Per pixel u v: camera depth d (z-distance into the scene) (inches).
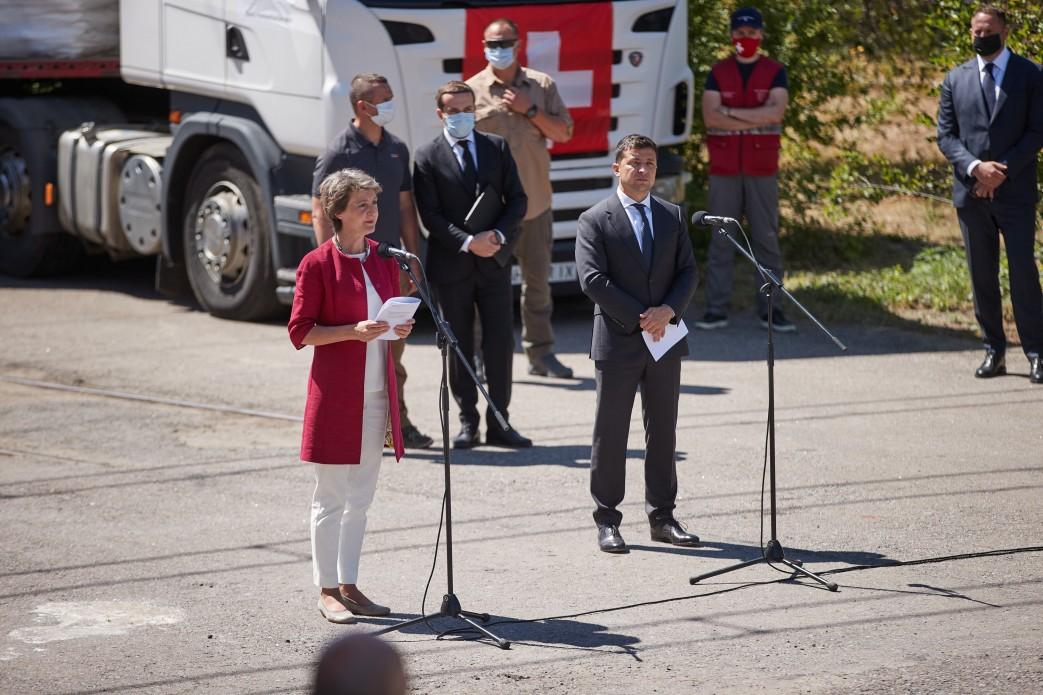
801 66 1291.8
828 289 1179.9
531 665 479.2
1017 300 906.7
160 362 999.6
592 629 515.5
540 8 1011.9
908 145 1565.0
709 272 1088.2
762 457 756.6
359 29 981.2
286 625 529.0
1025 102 884.0
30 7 1240.2
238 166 1101.1
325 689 156.9
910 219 1469.0
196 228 1143.6
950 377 930.1
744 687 453.1
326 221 759.1
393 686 157.1
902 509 662.5
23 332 1099.3
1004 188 893.2
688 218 1310.3
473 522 658.2
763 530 637.9
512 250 782.5
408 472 744.3
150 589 573.3
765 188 1065.5
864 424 818.2
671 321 613.3
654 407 617.6
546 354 952.9
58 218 1286.9
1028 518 645.3
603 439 616.1
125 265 1425.9
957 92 904.9
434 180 779.4
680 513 666.2
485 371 793.6
